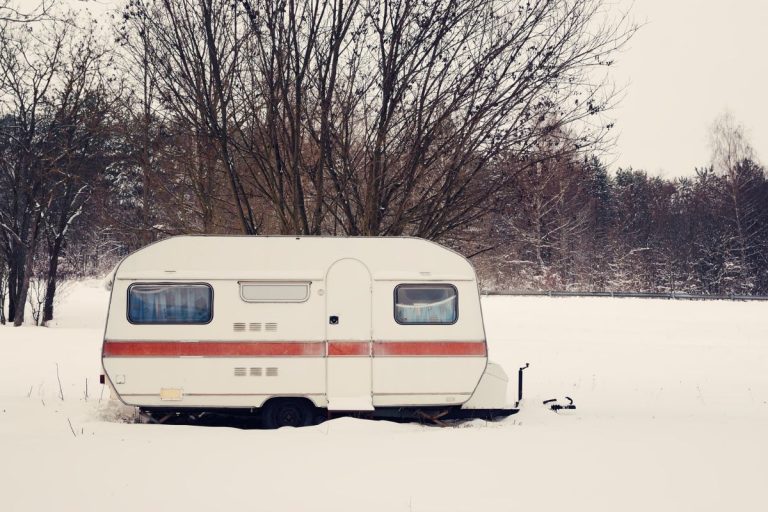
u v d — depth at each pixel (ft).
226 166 43.86
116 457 25.21
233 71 43.60
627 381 55.31
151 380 33.58
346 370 34.22
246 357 33.94
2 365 58.49
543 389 51.72
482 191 43.65
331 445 27.35
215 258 34.35
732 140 165.58
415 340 34.58
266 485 22.13
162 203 53.42
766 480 22.90
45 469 23.61
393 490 21.74
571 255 165.68
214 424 37.04
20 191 97.04
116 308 33.78
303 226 43.39
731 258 163.12
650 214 189.88
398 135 43.09
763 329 87.35
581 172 43.96
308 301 34.40
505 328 91.20
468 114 41.50
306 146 45.39
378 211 43.37
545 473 23.50
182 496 21.06
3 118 92.32
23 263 101.35
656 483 22.57
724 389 51.60
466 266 35.22
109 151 79.30
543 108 41.14
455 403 34.71
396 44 41.55
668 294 117.39
